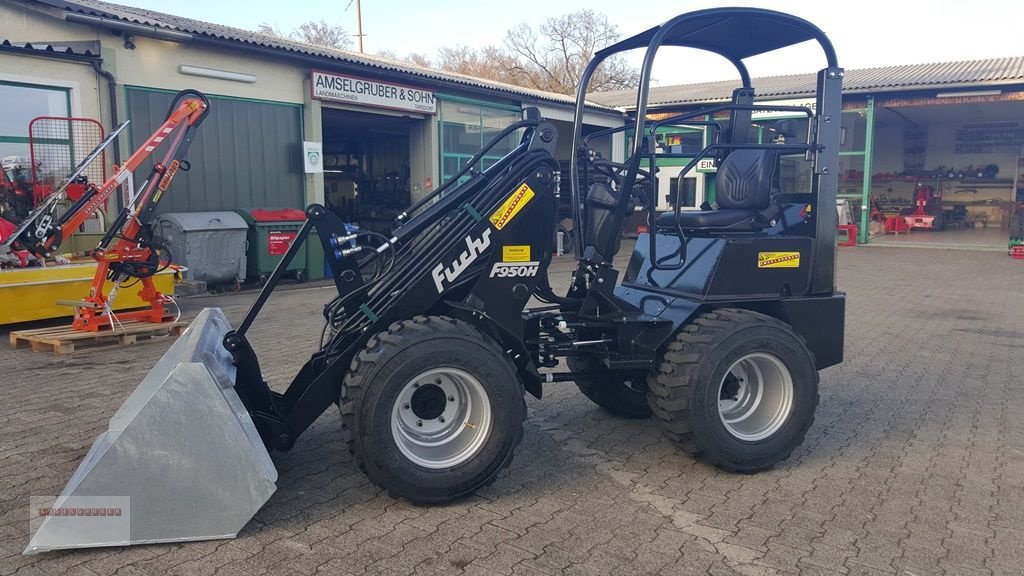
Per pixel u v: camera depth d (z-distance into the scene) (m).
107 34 11.27
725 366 4.22
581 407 5.76
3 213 9.11
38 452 4.61
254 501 3.49
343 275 4.08
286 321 9.34
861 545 3.50
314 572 3.21
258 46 12.80
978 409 5.75
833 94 4.65
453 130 17.38
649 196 4.66
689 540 3.54
